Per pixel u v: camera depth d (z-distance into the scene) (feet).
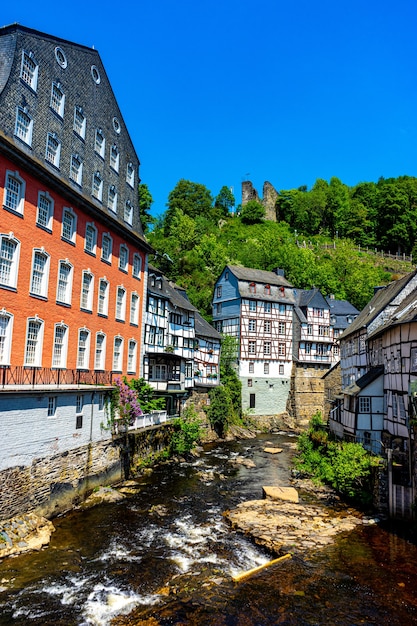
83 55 76.84
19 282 57.52
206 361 141.49
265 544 50.57
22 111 59.77
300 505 65.05
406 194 327.67
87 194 76.74
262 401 161.89
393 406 79.30
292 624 35.24
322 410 171.12
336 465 70.95
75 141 73.56
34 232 60.54
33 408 54.75
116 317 84.99
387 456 61.67
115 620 35.58
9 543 46.65
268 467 92.68
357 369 108.78
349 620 35.86
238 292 164.66
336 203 337.52
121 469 76.02
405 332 74.54
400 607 37.81
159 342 109.09
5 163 55.11
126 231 87.51
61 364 67.46
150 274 107.86
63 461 60.44
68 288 69.31
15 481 51.16
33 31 62.75
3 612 36.24
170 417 102.94
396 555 47.78
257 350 163.63
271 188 360.48
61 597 38.63
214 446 116.98
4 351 55.47
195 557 47.50
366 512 61.87
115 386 76.33
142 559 46.50
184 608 37.27
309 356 174.91
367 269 245.65
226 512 62.28
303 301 182.39
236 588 40.70
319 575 43.16
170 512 61.52
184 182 323.98
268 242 245.24
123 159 92.63
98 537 51.78
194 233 238.89
